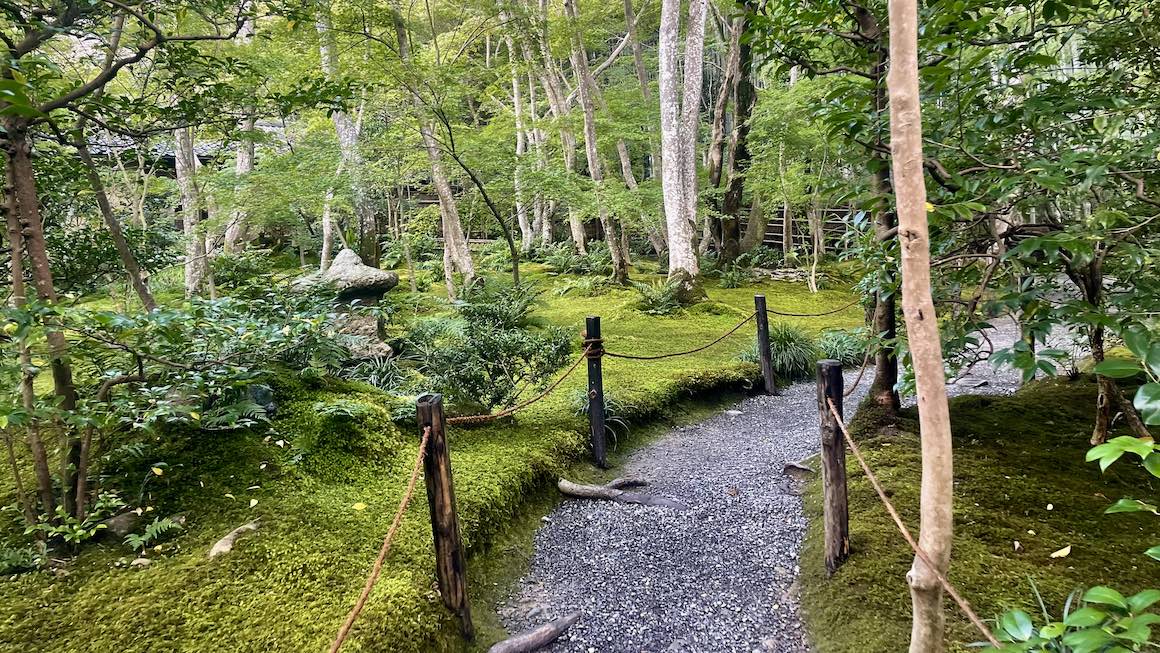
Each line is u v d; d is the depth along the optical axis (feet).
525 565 10.44
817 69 13.05
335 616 7.62
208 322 9.29
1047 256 7.39
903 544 9.00
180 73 10.94
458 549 8.08
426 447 7.59
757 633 8.43
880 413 13.16
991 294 8.82
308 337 12.89
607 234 37.11
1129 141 8.00
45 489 8.89
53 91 8.75
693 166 33.60
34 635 7.30
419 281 37.40
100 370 10.28
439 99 26.58
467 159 30.09
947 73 7.73
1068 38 9.51
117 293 19.58
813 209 37.63
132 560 8.79
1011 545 8.50
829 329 27.37
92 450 10.91
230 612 7.72
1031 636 4.15
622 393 17.39
